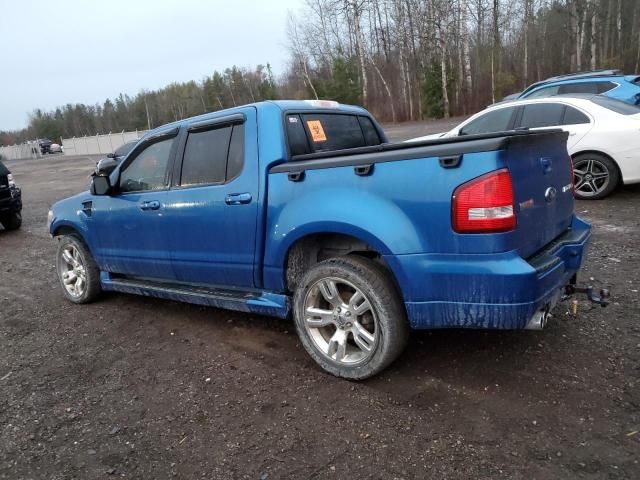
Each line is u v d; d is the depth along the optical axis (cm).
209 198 372
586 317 380
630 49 3903
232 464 253
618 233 596
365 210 291
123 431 288
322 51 4650
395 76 3991
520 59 4062
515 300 257
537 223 289
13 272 691
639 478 221
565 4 3594
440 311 279
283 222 329
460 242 264
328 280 318
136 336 425
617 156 733
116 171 457
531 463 235
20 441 286
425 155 271
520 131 304
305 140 367
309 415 288
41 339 438
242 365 356
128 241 450
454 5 3259
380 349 303
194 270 402
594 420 262
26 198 1658
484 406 281
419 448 252
